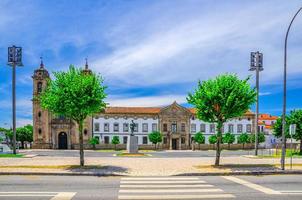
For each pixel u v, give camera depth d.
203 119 26.30
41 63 80.69
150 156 41.19
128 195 13.83
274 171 21.80
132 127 48.72
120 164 26.94
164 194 14.10
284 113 23.20
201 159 33.88
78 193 14.23
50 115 80.44
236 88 25.27
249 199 13.07
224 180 18.61
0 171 20.83
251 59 45.25
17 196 13.48
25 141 94.25
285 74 23.39
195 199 13.03
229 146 82.31
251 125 92.06
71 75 24.45
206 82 26.28
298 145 73.12
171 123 89.44
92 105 24.02
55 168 23.20
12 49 43.78
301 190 15.21
